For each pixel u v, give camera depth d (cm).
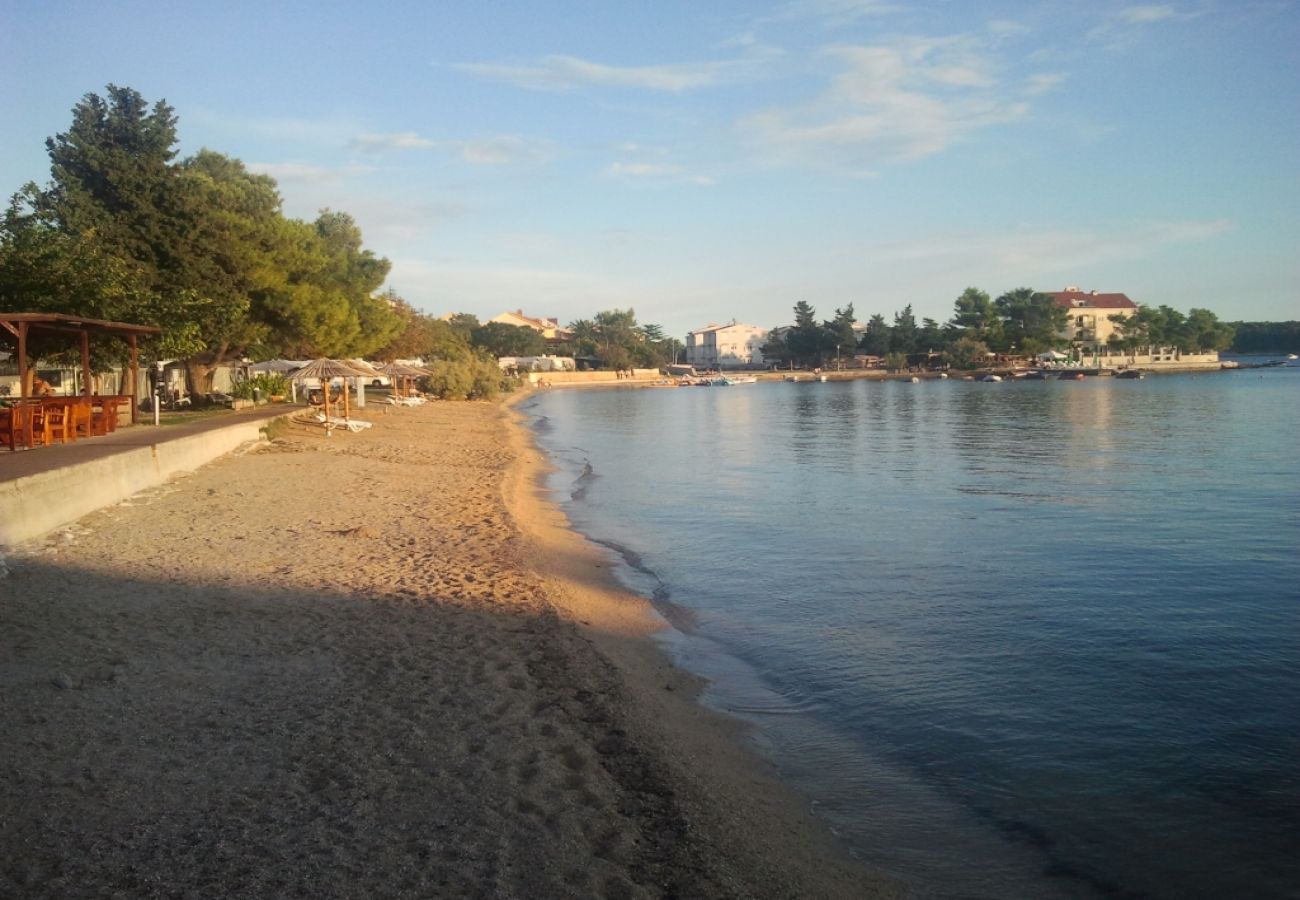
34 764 699
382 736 793
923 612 1415
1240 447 3812
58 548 1444
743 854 655
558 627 1203
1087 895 654
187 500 2003
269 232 4028
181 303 3105
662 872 612
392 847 601
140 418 3416
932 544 1934
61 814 621
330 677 944
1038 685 1090
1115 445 4003
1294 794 812
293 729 798
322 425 4084
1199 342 17075
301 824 625
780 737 937
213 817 628
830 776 845
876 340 17925
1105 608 1423
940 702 1038
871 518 2272
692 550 1905
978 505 2453
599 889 571
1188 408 6506
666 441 4741
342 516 1938
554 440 4878
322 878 555
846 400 9125
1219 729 956
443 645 1081
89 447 2119
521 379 13050
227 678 922
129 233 3509
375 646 1060
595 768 766
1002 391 10362
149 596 1211
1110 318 16688
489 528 1916
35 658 945
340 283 5506
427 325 9769
